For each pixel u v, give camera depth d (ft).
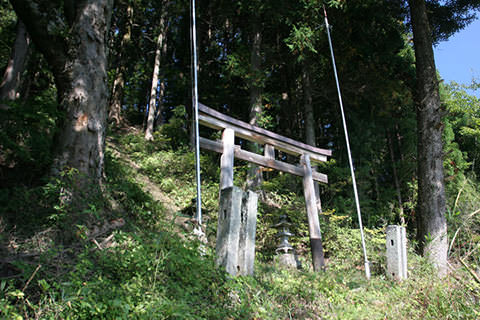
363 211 40.22
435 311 9.62
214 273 11.01
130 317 7.94
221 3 46.62
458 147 57.21
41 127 19.89
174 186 32.63
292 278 15.17
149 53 70.74
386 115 49.34
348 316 11.68
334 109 54.60
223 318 9.70
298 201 34.45
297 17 40.50
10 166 18.42
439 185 28.17
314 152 25.05
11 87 31.50
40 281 8.13
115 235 11.08
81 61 19.26
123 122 61.87
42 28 18.45
